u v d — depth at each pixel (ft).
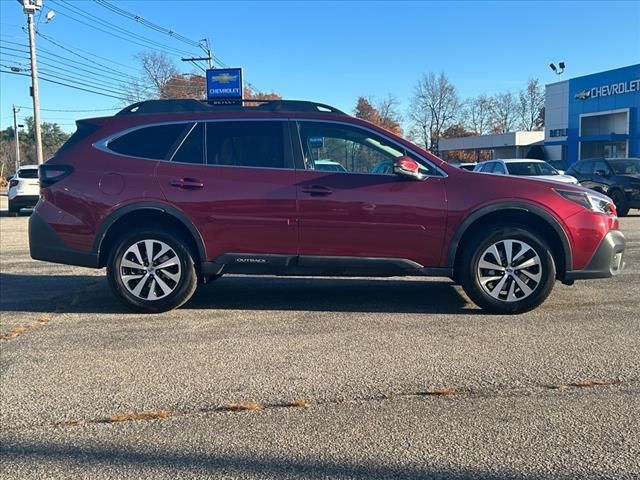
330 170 19.33
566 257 18.92
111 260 19.62
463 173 19.20
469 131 268.82
